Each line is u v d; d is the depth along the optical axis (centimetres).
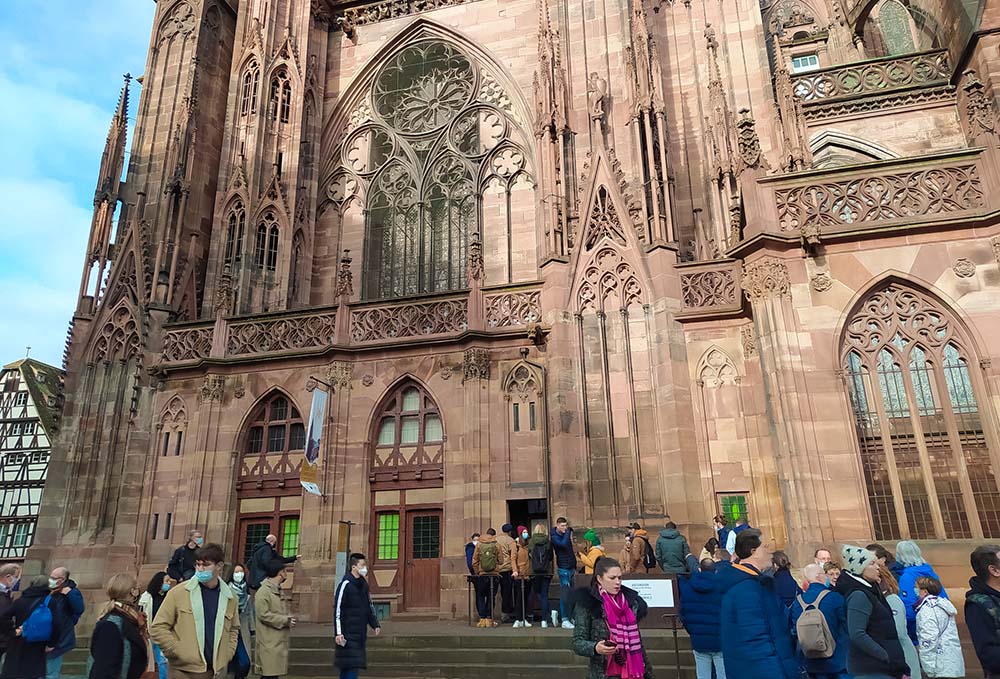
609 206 2556
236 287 2975
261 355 2686
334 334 2683
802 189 1870
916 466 1641
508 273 3145
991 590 759
